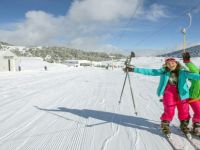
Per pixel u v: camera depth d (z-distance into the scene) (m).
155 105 9.85
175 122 6.92
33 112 8.52
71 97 11.99
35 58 104.88
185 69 5.64
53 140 5.62
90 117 7.73
